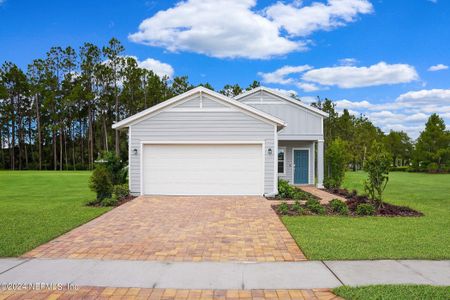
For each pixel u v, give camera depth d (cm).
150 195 1398
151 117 1405
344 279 480
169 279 483
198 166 1413
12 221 866
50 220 881
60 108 4750
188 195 1402
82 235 741
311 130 1884
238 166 1410
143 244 670
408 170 4122
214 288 452
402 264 543
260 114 1391
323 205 1122
